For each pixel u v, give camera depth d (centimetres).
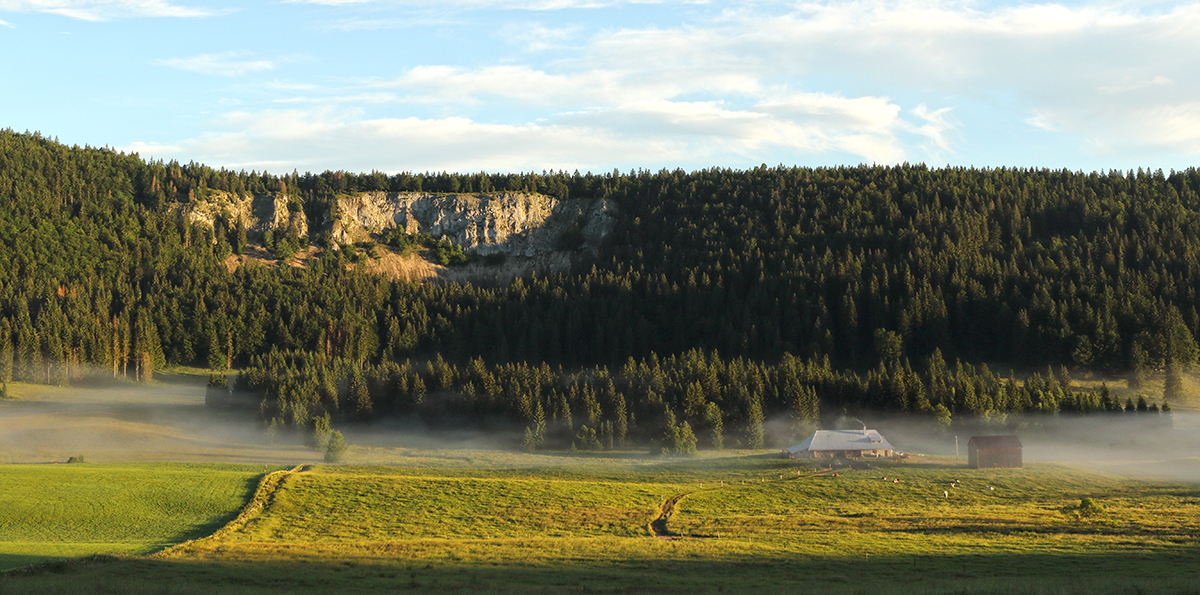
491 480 11062
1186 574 5525
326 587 5250
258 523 8519
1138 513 8581
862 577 5650
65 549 6638
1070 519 8150
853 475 11662
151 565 5878
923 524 8012
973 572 5775
